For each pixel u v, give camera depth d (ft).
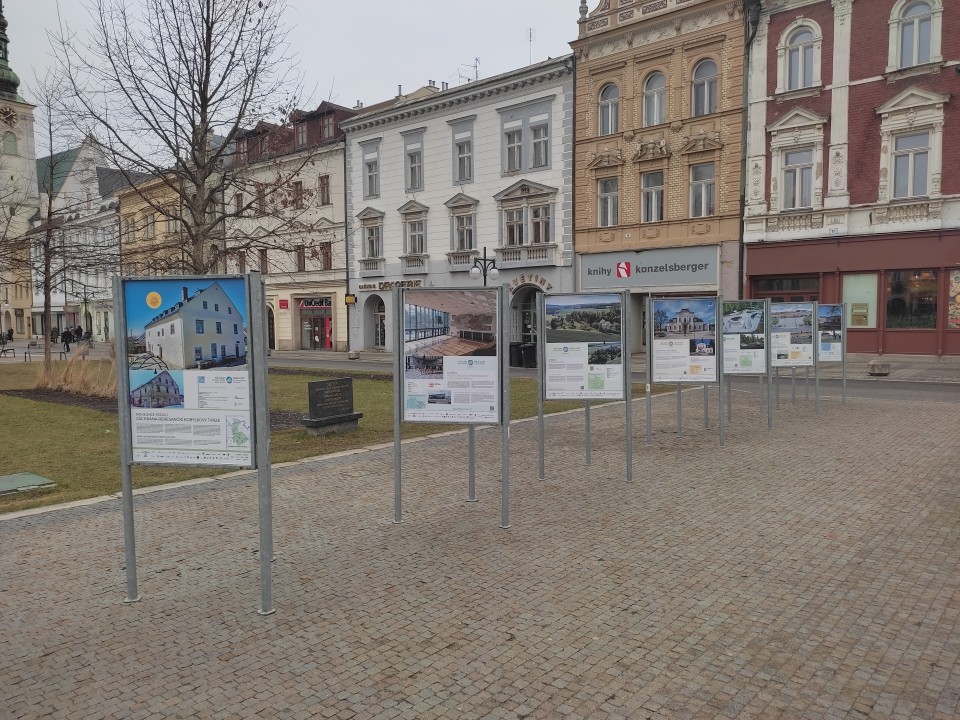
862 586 16.38
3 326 256.52
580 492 25.11
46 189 71.56
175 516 22.40
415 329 21.57
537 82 104.94
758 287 88.12
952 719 11.15
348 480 27.17
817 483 25.85
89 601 16.01
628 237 97.55
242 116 54.65
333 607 15.56
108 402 53.72
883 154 77.87
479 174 113.50
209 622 14.88
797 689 12.07
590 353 26.94
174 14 52.34
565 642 13.82
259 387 14.90
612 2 96.58
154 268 60.64
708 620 14.71
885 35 77.10
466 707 11.62
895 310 79.20
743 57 86.12
